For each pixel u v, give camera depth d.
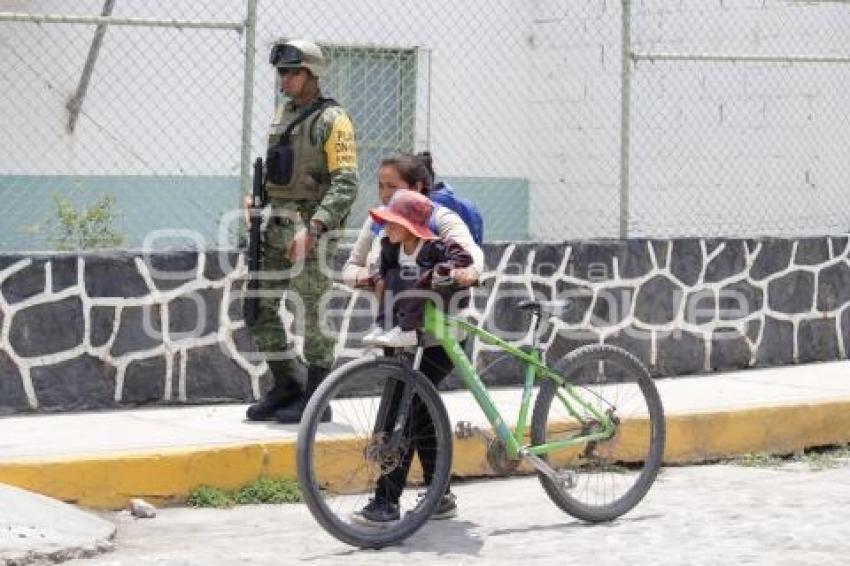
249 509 11.84
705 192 21.05
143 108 19.23
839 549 10.34
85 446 12.06
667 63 21.30
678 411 14.20
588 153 22.03
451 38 21.41
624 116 16.73
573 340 16.27
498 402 14.66
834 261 18.12
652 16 21.36
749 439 14.42
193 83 19.47
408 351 10.55
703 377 16.83
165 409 14.07
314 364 13.14
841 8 19.59
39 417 13.50
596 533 10.93
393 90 20.78
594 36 21.89
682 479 13.30
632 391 11.70
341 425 12.72
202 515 11.59
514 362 15.90
